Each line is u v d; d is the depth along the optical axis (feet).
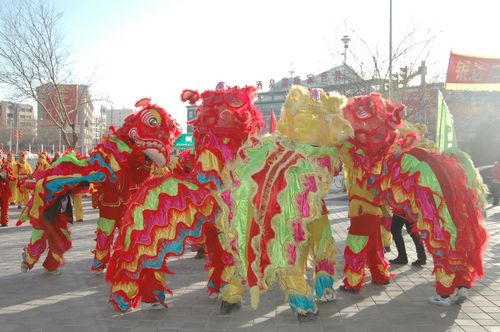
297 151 15.25
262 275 14.78
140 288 15.84
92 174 19.58
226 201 15.21
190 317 15.67
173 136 19.90
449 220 16.16
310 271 22.50
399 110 16.85
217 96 16.25
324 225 17.03
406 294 18.19
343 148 17.92
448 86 29.07
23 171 54.85
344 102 16.39
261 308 16.69
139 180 20.92
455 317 15.52
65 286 19.53
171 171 19.13
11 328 14.52
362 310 16.31
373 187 17.66
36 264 23.82
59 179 19.71
